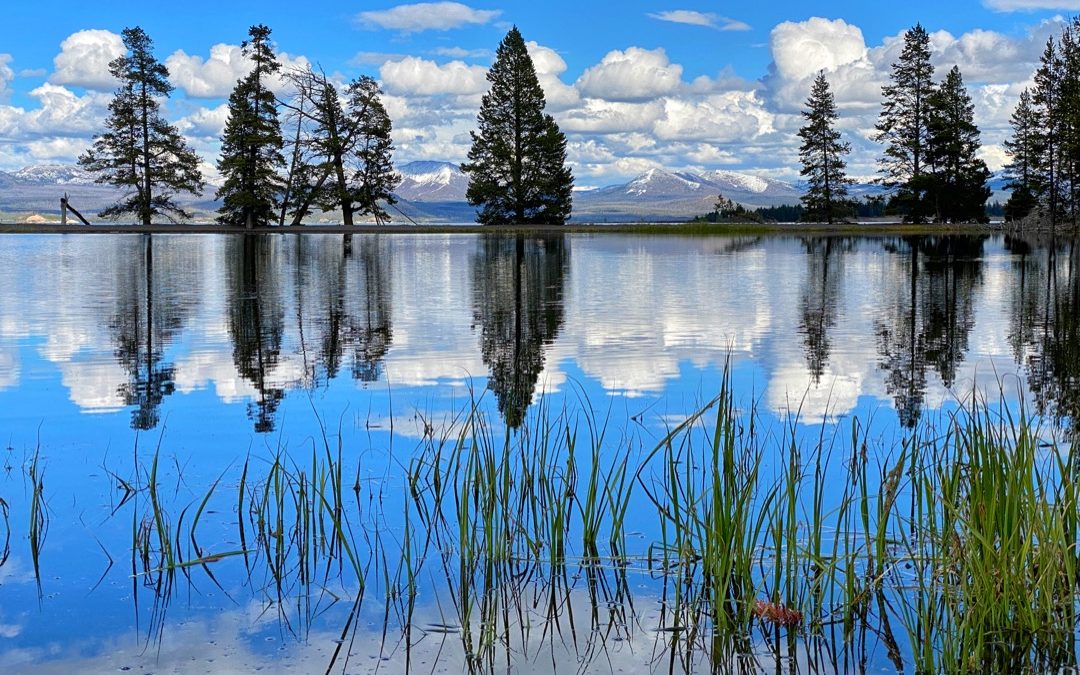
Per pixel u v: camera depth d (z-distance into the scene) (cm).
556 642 369
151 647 360
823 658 361
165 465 585
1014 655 363
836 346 1048
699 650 365
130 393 795
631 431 662
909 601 410
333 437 649
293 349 1034
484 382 844
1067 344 1057
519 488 539
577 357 978
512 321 1276
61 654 354
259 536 473
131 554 449
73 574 426
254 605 398
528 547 460
